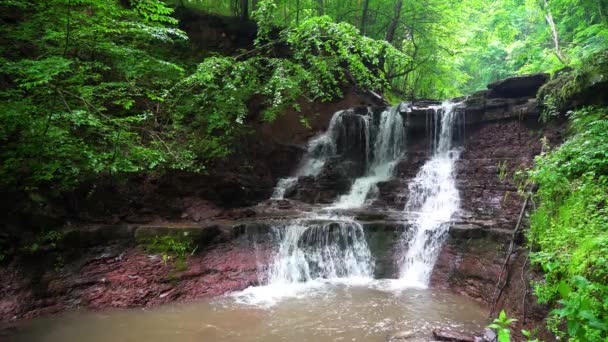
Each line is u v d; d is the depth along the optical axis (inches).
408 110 536.4
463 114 472.1
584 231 189.2
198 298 285.9
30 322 234.7
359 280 339.6
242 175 477.4
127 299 268.4
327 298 288.5
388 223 363.9
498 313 243.9
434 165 483.2
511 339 206.5
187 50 605.9
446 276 316.8
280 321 242.7
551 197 244.8
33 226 269.4
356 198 502.6
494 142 434.3
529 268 232.7
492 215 374.0
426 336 219.6
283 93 546.3
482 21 813.9
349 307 268.8
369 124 595.5
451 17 776.9
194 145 420.8
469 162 442.9
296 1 733.9
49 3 307.3
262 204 463.2
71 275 268.4
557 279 183.9
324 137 633.0
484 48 834.8
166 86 435.2
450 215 401.4
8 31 336.8
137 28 369.1
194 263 306.3
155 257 296.0
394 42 863.1
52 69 250.2
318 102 687.7
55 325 233.1
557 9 606.2
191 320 244.5
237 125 511.8
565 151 259.4
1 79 329.4
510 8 741.3
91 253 283.4
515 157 394.3
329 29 379.9
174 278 290.7
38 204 279.0
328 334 223.0
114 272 280.2
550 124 376.2
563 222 214.5
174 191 386.0
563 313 103.0
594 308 133.6
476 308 266.8
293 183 520.4
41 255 263.1
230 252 325.4
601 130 253.3
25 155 278.5
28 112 274.8
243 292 301.9
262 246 338.6
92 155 293.3
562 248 193.8
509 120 424.5
